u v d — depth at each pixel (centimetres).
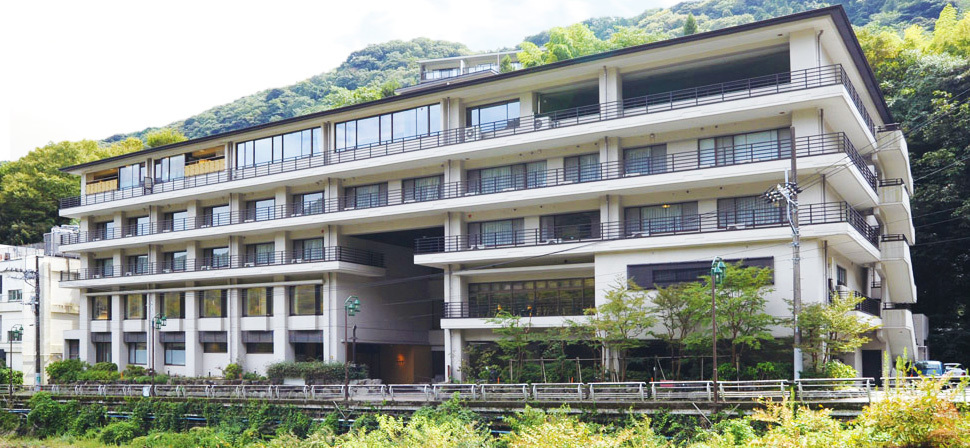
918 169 5803
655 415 3131
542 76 4450
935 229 5694
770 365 3500
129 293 6191
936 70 5834
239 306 5653
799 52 3775
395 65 12494
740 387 3316
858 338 3644
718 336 3575
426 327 6053
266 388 4619
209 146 5900
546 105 4738
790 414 1758
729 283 3612
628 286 4000
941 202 5572
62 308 6831
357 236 5475
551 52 6912
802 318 3381
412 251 6009
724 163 4050
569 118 4491
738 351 3747
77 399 5012
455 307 4788
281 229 5434
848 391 2844
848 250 4150
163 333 6044
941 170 5619
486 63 7894
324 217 5159
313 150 5369
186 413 4478
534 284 4659
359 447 2739
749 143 4012
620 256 4203
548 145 4475
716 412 3005
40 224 8788
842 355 4191
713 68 4225
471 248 4750
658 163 4256
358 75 12388
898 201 4631
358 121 5203
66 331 6638
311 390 4300
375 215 4950
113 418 4716
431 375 6072
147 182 6162
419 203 4794
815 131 3772
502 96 4728
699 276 3769
